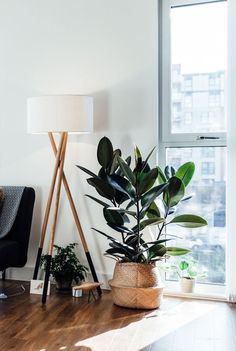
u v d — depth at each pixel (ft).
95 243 10.36
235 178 9.04
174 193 8.44
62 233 10.63
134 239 8.68
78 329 7.30
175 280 9.98
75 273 9.68
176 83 10.14
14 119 11.08
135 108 10.05
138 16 9.98
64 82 10.64
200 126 9.97
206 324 7.70
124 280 8.57
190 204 10.01
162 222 8.63
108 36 10.24
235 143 9.07
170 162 10.17
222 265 9.76
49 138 10.15
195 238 9.94
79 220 10.48
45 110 8.84
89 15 10.39
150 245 9.16
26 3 10.91
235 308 8.70
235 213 9.05
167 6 10.11
